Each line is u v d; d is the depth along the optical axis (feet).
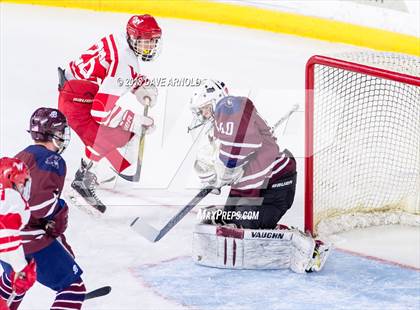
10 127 56.13
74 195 46.21
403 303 38.11
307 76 46.65
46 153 33.40
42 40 73.77
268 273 41.24
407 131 48.52
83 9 82.12
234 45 77.97
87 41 74.64
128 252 42.14
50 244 32.94
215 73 69.87
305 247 40.55
